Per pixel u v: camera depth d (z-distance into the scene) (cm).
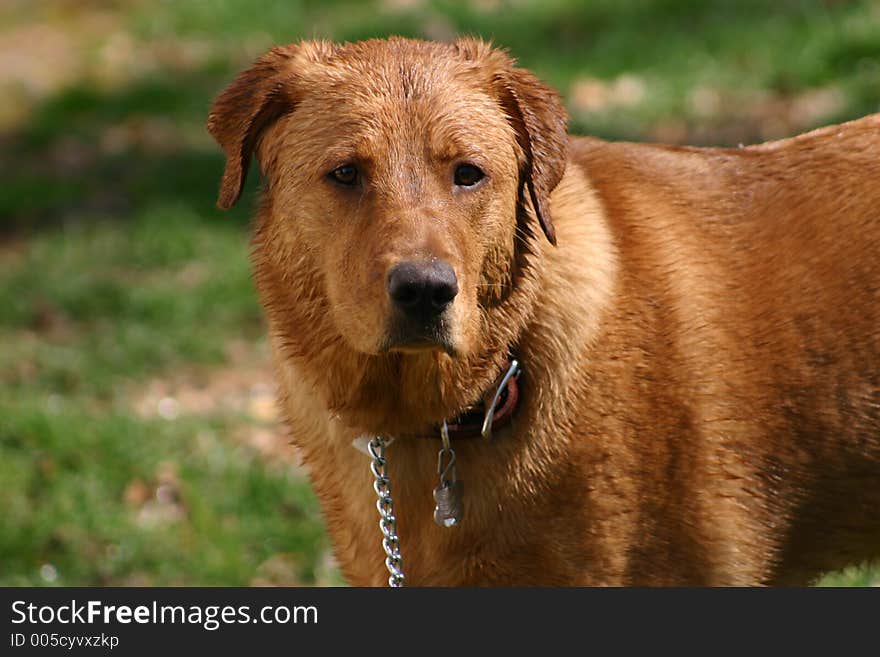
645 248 649
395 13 2064
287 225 612
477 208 596
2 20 2442
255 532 959
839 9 1745
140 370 1225
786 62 1644
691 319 639
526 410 617
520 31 1923
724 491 643
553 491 619
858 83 1550
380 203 581
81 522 967
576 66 1777
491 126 608
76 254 1459
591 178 674
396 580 624
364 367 603
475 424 614
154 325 1300
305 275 609
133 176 1684
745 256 654
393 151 588
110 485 1013
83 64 2155
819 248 651
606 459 621
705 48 1747
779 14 1783
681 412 631
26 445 1048
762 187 672
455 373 600
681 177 679
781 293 647
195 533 956
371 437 626
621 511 626
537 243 621
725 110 1599
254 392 1180
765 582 672
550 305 619
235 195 626
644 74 1731
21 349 1257
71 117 1934
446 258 562
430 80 603
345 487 654
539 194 609
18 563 933
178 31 2214
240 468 1022
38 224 1586
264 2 2252
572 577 632
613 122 1605
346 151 589
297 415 665
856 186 659
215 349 1255
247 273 1365
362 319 573
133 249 1452
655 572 644
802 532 672
